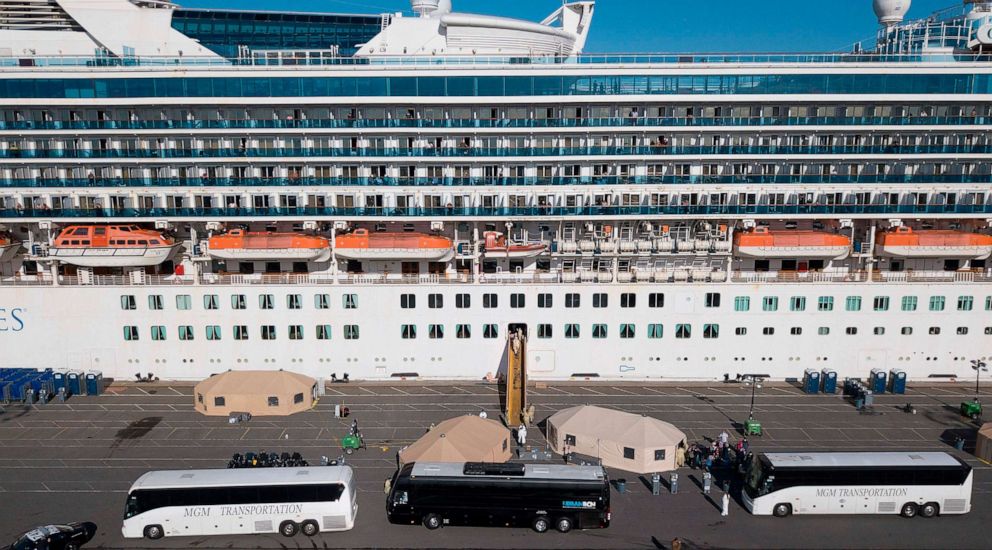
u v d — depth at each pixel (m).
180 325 59.28
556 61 56.97
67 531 36.00
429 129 56.59
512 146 57.69
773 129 56.50
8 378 56.66
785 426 51.34
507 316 59.31
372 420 52.62
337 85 55.44
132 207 58.09
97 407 54.88
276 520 37.53
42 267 60.97
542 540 37.12
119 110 56.28
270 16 78.69
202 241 59.91
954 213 58.44
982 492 41.59
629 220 59.91
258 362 59.97
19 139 56.56
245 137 57.41
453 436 43.25
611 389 59.03
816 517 39.28
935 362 59.91
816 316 59.19
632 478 43.84
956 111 56.47
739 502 41.00
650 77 55.66
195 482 37.47
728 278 58.94
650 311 59.22
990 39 56.88
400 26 61.53
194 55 61.88
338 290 58.72
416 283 58.75
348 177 58.22
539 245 59.72
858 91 55.78
